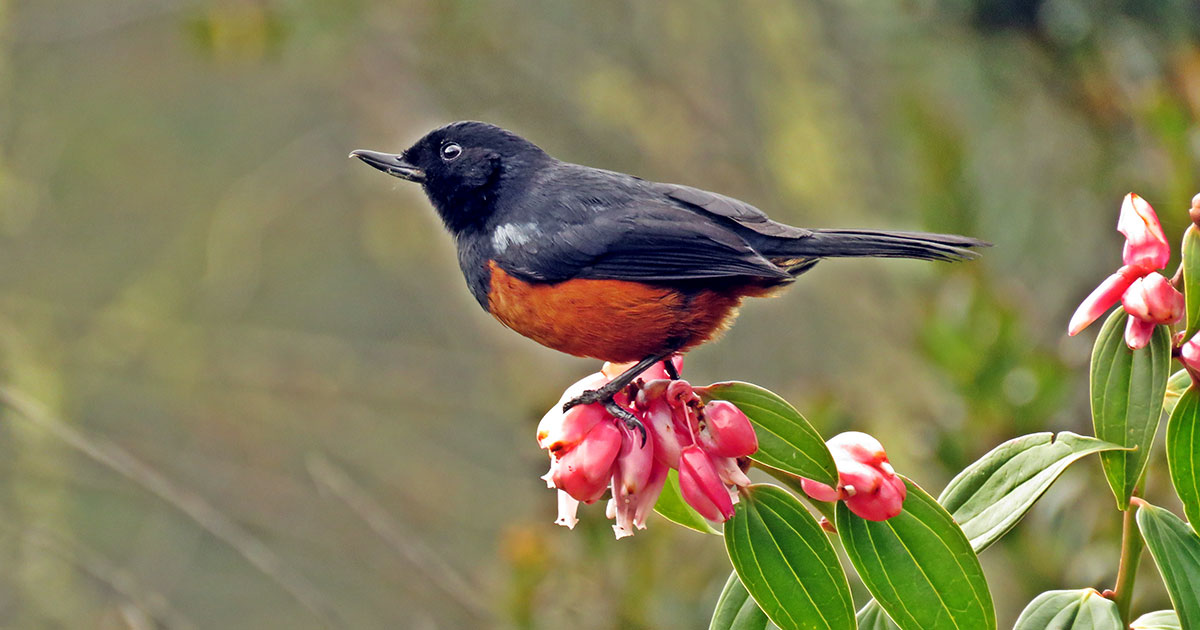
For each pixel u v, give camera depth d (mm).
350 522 13383
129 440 13430
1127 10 10141
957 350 8898
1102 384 4211
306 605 10461
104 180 19609
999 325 8859
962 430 8742
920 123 10953
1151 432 4129
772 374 15031
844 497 4164
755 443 4117
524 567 9555
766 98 15805
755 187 15781
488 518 15859
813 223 15031
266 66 17578
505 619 9750
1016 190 11445
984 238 10602
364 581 12930
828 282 13484
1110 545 8039
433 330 20016
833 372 13891
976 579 4172
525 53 16719
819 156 15117
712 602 9289
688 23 16094
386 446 16828
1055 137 11445
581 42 16625
